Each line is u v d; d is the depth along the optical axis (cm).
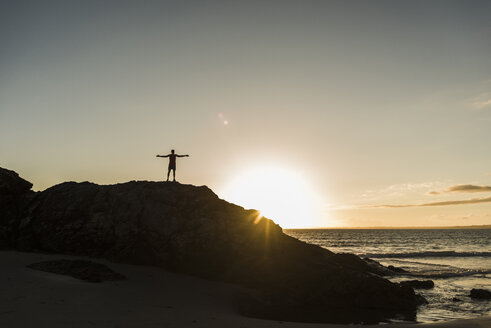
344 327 1323
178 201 2200
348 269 2130
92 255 2038
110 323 1062
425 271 3519
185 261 2009
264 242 2150
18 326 950
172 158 2466
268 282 1975
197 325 1151
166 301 1498
